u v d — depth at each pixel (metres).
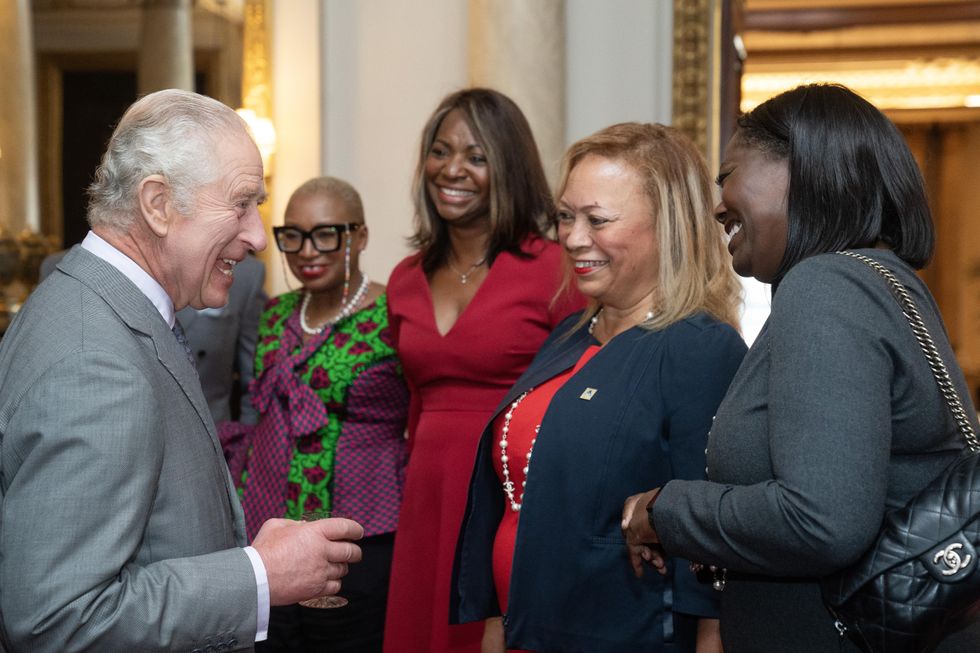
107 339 1.51
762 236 1.65
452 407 2.84
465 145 2.89
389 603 2.86
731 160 1.69
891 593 1.37
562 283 2.68
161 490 1.57
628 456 1.99
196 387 1.68
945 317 12.43
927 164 12.30
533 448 2.08
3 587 1.42
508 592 2.11
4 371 1.55
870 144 1.58
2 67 5.25
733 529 1.47
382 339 3.14
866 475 1.35
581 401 2.05
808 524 1.36
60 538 1.40
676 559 1.94
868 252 1.53
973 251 12.27
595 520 2.00
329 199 3.21
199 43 5.46
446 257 3.02
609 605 1.98
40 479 1.42
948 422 1.46
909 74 11.73
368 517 3.06
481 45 5.28
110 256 1.63
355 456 3.09
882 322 1.42
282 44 5.56
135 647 1.44
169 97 1.67
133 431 1.46
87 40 5.35
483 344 2.78
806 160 1.58
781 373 1.43
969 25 10.93
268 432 3.16
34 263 5.25
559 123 5.28
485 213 2.93
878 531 1.40
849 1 10.99
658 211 2.10
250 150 1.70
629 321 2.16
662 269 2.09
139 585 1.48
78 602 1.39
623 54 5.54
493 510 2.28
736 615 1.63
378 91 5.65
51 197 5.29
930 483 1.41
